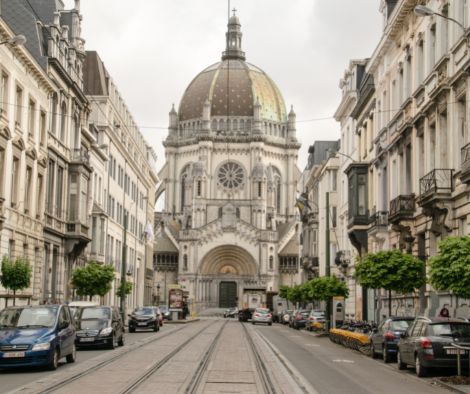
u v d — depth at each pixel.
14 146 42.41
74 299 59.62
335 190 80.81
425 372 23.78
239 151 158.88
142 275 106.25
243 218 153.12
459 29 32.88
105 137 75.50
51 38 51.59
